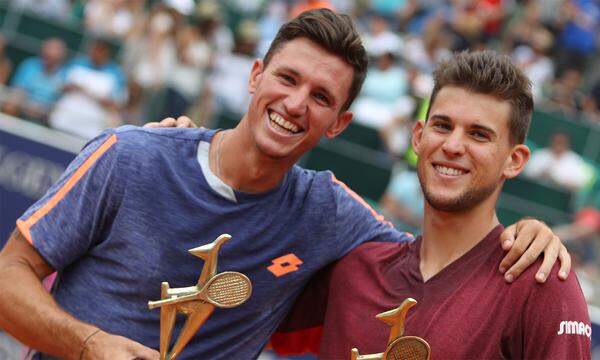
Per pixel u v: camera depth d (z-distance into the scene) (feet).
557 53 70.08
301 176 19.02
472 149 16.87
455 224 17.29
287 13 64.03
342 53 17.76
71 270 18.42
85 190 17.81
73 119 48.29
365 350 17.20
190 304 15.79
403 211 45.65
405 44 64.23
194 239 17.98
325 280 19.08
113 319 17.92
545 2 71.77
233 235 18.16
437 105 17.20
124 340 16.19
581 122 57.26
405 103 53.98
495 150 16.93
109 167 17.79
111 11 59.77
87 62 50.75
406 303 15.30
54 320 16.87
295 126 17.74
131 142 17.94
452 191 16.93
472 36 66.69
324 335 18.16
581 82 68.95
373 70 56.75
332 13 17.98
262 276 18.47
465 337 16.49
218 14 58.95
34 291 17.30
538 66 67.46
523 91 17.13
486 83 16.90
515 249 16.76
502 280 16.74
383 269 18.07
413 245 18.10
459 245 17.35
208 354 18.44
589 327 16.37
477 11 68.44
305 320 19.48
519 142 17.37
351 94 18.30
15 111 47.65
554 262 16.56
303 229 18.63
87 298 18.06
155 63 51.83
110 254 17.98
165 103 51.19
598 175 56.39
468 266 17.17
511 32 68.74
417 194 46.01
